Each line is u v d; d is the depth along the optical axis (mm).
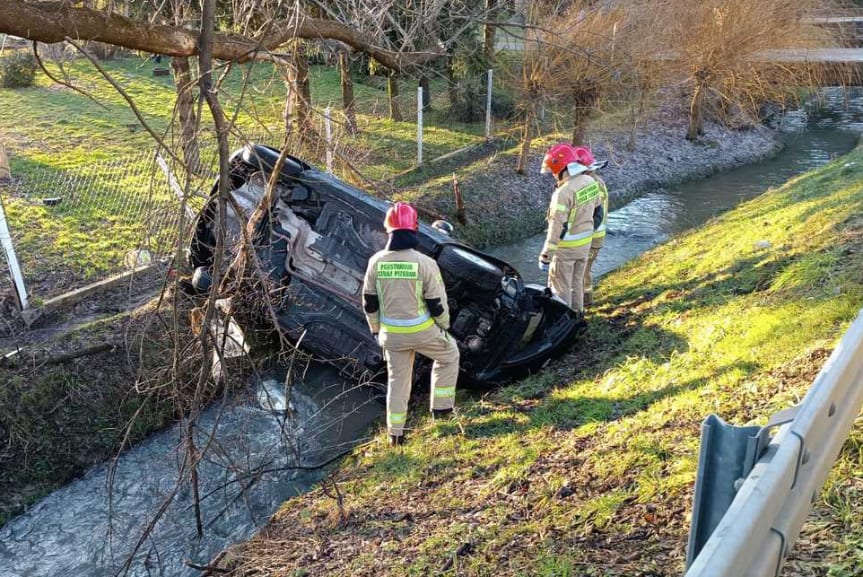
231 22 7852
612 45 12359
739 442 1667
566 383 6234
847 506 2938
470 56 15070
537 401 6004
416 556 4039
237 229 7023
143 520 5512
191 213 7879
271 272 6078
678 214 13562
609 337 7137
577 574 3357
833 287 5547
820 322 5027
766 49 16547
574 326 6988
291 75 5543
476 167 13766
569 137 16172
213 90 4387
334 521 4883
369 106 18062
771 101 20109
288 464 6062
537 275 10672
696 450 4062
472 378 6512
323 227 7027
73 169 10977
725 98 18562
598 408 5316
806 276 6094
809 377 4363
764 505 1468
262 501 5641
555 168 7098
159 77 19719
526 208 12945
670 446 4227
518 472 4676
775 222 8688
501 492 4512
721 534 1403
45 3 4113
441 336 5609
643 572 3199
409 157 14180
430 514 4586
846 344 2100
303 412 6836
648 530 3545
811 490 1812
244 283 6441
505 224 12312
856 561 2627
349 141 10977
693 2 16312
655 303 7637
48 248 8477
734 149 18328
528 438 5270
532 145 15562
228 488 5828
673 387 5160
